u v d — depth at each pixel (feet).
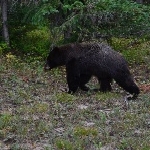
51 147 32.35
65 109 43.16
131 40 82.12
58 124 38.01
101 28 67.97
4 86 54.08
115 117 40.04
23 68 65.67
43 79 59.26
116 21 66.95
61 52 51.72
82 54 50.55
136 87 48.16
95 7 65.51
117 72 48.47
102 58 49.42
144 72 65.36
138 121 38.52
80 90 53.83
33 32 83.35
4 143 33.60
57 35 68.44
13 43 79.71
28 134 35.27
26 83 56.75
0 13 80.79
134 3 66.64
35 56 75.36
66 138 34.12
